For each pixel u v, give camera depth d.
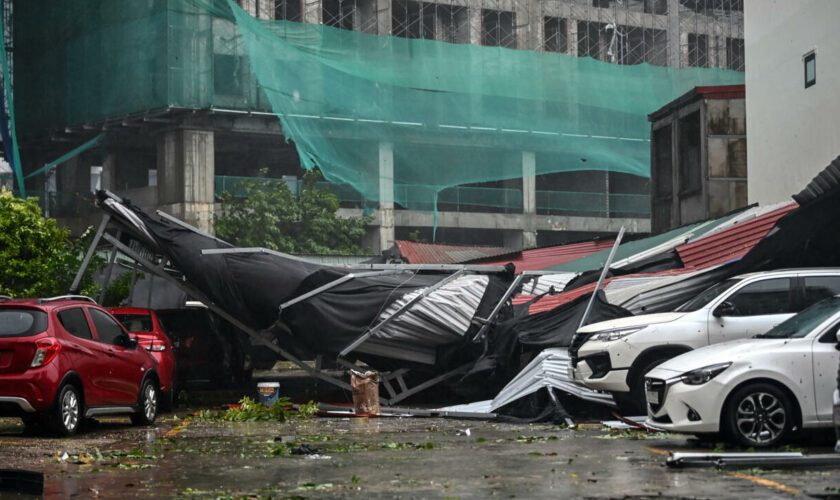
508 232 59.75
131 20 48.38
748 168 25.39
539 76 53.91
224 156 57.44
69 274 26.09
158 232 20.19
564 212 60.75
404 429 15.09
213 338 23.91
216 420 17.33
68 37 51.56
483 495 8.21
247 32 47.94
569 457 10.82
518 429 14.84
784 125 23.67
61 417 13.62
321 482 9.15
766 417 11.18
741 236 21.47
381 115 51.75
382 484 8.94
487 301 20.61
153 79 47.62
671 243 23.44
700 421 11.22
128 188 56.16
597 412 16.34
